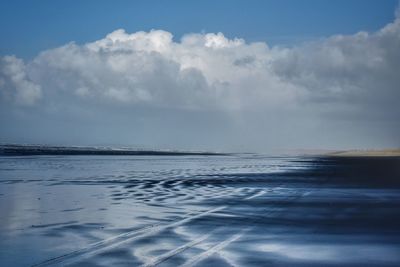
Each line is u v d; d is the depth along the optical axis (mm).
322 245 13867
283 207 23141
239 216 19828
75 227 16891
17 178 42562
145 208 22391
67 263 11688
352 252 12945
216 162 93062
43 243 14039
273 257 12367
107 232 15898
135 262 11773
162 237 15023
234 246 13664
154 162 87875
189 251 12992
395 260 12070
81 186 34688
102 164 75188
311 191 31797
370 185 37031
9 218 18969
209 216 19797
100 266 11422
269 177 46594
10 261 11906
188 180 41656
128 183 37656
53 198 26562
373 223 18094
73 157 112125
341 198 27469
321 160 115438
